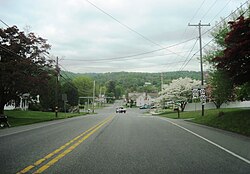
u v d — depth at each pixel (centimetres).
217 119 2731
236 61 2031
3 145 1348
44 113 5106
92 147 1268
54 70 3978
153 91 15000
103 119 3594
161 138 1591
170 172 836
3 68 3212
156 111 7731
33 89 3484
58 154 1105
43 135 1778
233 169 877
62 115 4947
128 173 823
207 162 972
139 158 1031
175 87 6253
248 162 978
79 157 1047
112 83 17212
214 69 3027
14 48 3397
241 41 1938
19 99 3753
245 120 2208
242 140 1569
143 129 2128
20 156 1067
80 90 13088
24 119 3578
